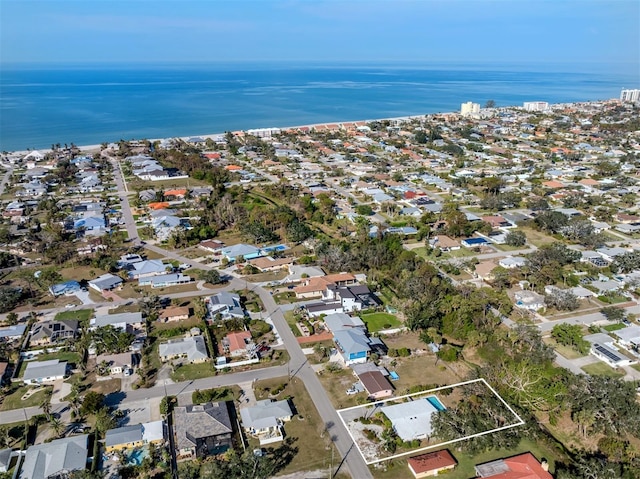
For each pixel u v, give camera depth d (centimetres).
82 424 7844
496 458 7256
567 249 14088
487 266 13388
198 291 12419
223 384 8875
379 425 7862
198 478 6725
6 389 8656
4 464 6912
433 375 9206
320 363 9544
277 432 7650
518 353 9469
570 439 7750
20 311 11412
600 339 10162
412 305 10988
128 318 10750
